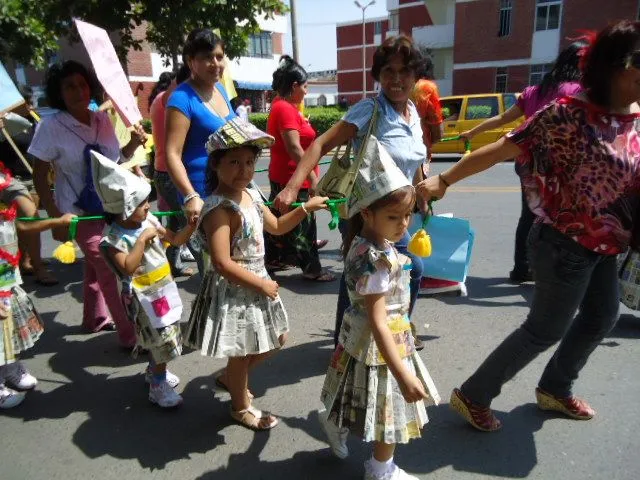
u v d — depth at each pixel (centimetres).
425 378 214
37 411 281
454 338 353
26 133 526
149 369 289
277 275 497
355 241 207
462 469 230
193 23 918
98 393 299
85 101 323
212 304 239
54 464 239
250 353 236
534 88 360
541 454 238
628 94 195
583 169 204
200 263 371
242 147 224
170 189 417
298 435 257
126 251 264
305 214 259
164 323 270
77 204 323
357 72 4131
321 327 379
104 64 292
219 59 301
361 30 4025
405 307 210
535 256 227
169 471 233
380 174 192
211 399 291
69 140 321
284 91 407
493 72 2294
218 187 239
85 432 262
